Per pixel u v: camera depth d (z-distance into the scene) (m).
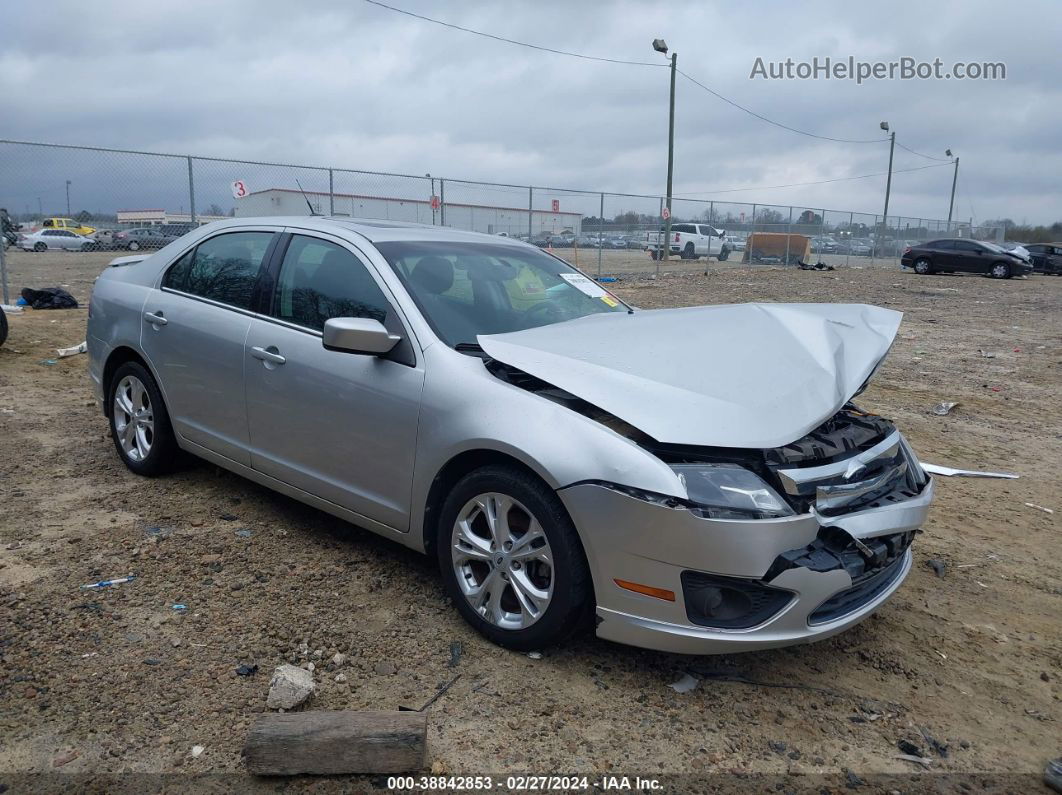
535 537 3.10
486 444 3.16
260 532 4.31
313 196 15.13
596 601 2.98
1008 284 27.53
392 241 4.10
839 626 2.98
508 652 3.27
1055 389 9.55
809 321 3.97
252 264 4.41
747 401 3.05
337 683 3.01
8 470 5.09
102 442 5.79
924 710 3.09
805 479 2.89
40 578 3.68
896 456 3.40
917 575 4.30
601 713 2.93
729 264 32.06
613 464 2.88
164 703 2.85
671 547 2.79
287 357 3.96
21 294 12.77
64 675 2.98
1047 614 3.94
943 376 10.23
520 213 21.38
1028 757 2.85
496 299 4.05
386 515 3.64
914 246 32.81
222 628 3.35
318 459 3.89
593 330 3.68
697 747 2.78
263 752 2.52
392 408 3.52
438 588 3.77
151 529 4.28
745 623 2.84
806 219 34.12
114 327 5.06
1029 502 5.59
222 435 4.42
